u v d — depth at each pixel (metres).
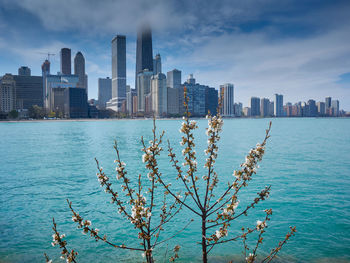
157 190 15.34
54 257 8.45
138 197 4.54
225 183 17.11
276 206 12.78
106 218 11.49
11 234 10.12
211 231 10.12
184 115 4.52
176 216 11.46
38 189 16.53
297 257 8.25
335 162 26.17
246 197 14.09
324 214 11.73
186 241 9.35
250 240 9.41
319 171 21.53
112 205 13.12
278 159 28.11
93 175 20.66
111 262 8.05
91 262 8.08
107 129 102.25
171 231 10.12
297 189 15.80
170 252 8.62
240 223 10.84
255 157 4.39
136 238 9.66
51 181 18.73
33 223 11.12
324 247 8.85
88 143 48.09
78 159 29.23
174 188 15.79
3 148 40.50
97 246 9.08
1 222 11.25
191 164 4.57
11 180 19.17
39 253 8.73
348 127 117.81
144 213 4.38
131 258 8.27
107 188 4.50
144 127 119.81
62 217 11.77
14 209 12.84
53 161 28.00
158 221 11.02
